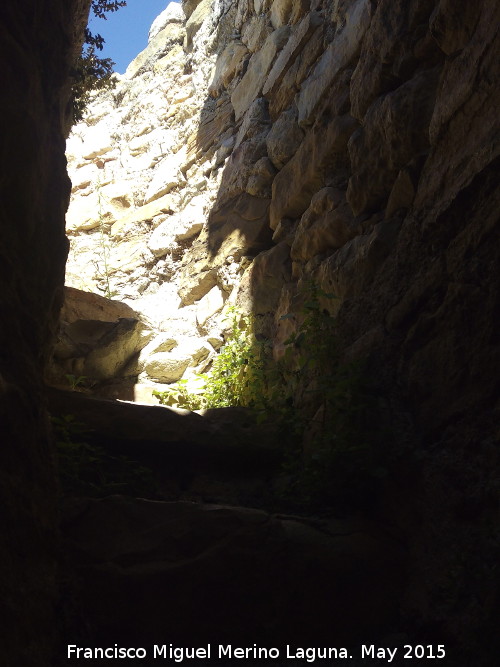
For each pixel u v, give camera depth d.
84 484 3.59
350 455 3.58
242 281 6.03
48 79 3.71
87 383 5.40
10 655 2.38
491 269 3.41
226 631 3.06
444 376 3.55
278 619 3.13
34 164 3.39
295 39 6.03
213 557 3.17
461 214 3.68
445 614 2.96
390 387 3.83
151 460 4.12
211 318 6.34
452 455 3.36
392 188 4.39
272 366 5.36
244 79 6.98
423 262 3.91
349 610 3.20
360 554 3.32
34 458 2.98
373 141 4.55
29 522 2.79
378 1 4.78
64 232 4.09
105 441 4.01
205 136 7.50
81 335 5.38
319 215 5.15
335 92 5.22
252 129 6.46
